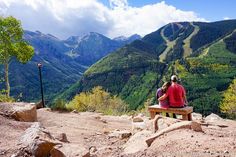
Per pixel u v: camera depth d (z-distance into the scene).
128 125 17.69
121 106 43.59
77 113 21.47
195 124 8.62
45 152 7.56
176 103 12.78
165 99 13.05
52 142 7.70
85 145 10.66
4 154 7.43
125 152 8.26
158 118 10.54
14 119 12.15
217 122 14.98
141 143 8.38
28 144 7.80
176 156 6.34
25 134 8.59
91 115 20.28
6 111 12.55
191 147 6.79
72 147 7.48
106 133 13.57
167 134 8.16
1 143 8.16
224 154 6.11
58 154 7.29
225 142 7.01
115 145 10.56
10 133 9.15
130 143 9.07
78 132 13.36
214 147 6.64
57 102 22.88
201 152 6.35
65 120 16.31
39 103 24.17
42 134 8.17
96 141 11.58
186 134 7.75
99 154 8.48
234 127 12.98
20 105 13.63
